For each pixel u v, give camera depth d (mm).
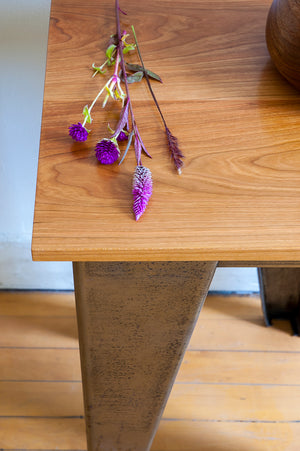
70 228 839
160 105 951
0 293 1786
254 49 1017
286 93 971
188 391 1558
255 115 946
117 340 1005
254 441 1462
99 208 855
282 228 848
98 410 1174
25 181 1506
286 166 898
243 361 1634
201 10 1062
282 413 1523
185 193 871
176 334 996
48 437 1447
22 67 1277
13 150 1420
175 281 910
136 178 849
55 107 941
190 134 923
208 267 891
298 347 1677
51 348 1645
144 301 938
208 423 1492
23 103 1335
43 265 1706
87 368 1062
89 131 916
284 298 1640
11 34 1228
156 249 833
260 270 1543
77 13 1047
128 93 923
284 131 932
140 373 1074
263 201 868
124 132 912
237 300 1802
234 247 835
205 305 1780
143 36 1022
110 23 1037
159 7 1062
